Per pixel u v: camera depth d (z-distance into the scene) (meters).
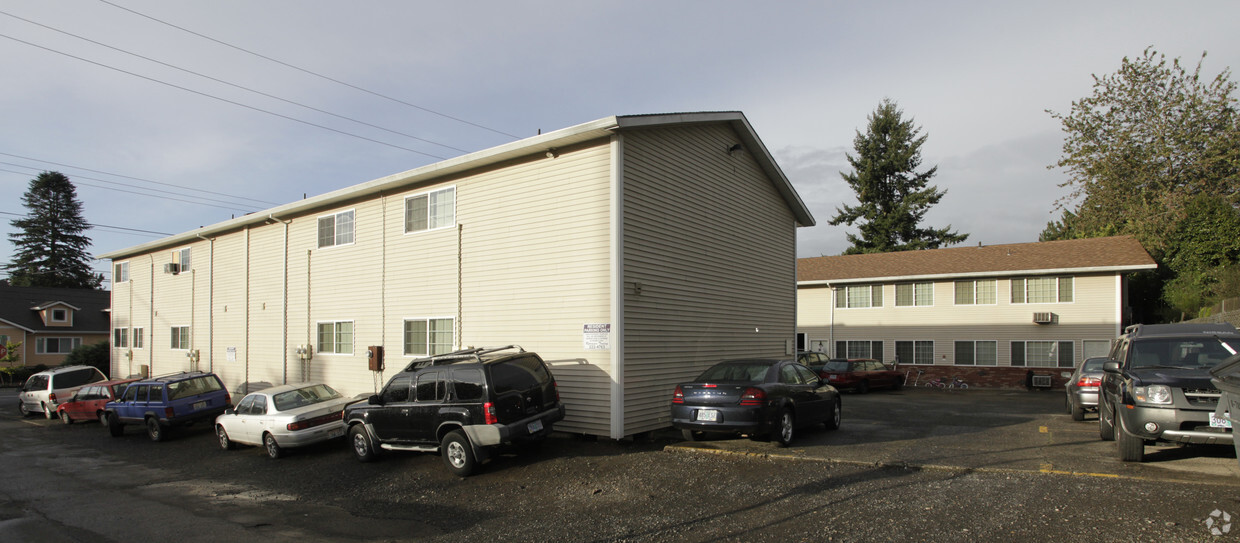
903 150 50.66
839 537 5.96
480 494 8.84
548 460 10.47
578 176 12.48
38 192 63.38
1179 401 7.80
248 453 13.45
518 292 13.23
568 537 6.64
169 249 25.20
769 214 17.62
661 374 12.68
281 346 18.92
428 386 10.63
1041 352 27.42
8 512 9.08
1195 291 28.20
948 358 29.33
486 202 14.02
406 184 15.66
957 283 29.45
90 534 7.82
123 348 27.95
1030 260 28.38
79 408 19.30
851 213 51.78
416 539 7.04
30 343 44.09
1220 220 28.72
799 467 8.95
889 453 9.64
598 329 11.89
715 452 10.05
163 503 9.38
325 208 18.00
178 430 17.25
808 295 33.12
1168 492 6.82
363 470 10.94
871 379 25.53
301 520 8.10
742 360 11.54
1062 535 5.66
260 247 20.19
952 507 6.64
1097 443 10.23
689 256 13.82
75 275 63.22
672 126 13.40
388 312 15.88
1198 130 32.84
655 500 7.83
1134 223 33.31
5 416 22.81
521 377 10.57
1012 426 12.93
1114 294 26.23
